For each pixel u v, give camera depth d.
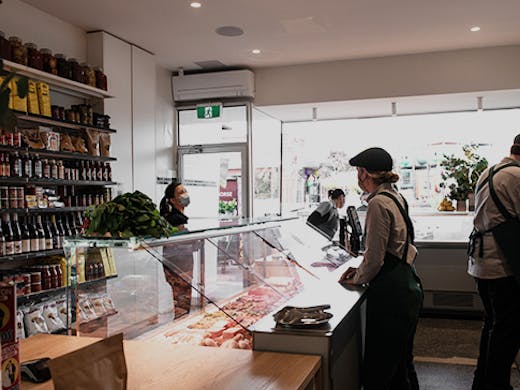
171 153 6.88
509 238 2.72
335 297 2.25
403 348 2.37
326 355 1.64
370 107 6.72
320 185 7.71
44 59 4.11
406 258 2.43
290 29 5.07
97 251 1.98
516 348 2.73
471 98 6.18
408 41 5.51
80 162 4.42
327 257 3.30
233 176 6.75
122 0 4.29
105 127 4.70
